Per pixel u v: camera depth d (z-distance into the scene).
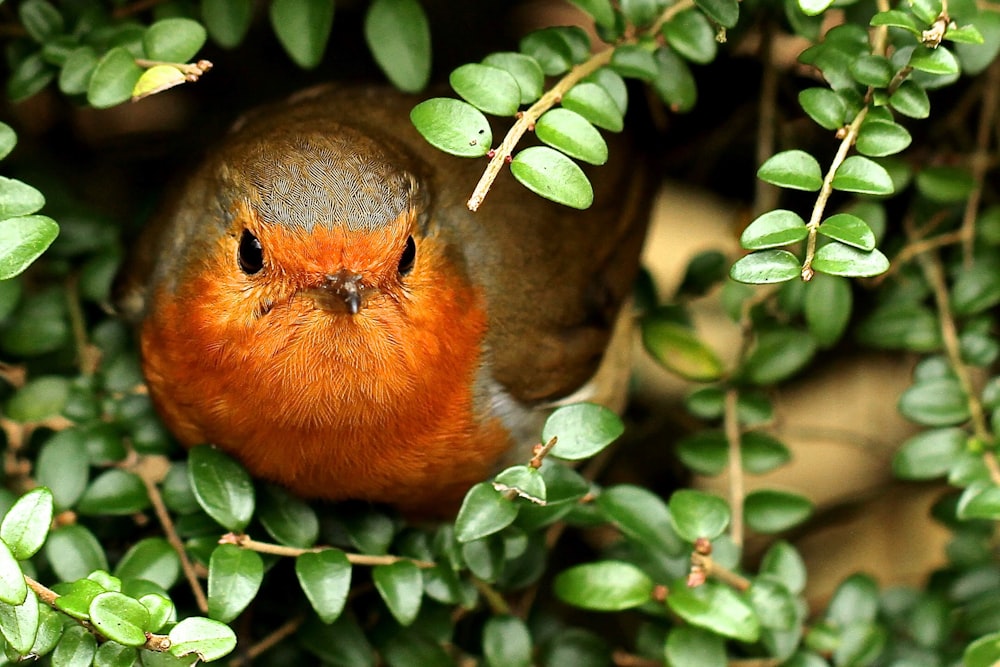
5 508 1.19
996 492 1.19
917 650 1.21
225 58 1.27
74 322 1.22
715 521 1.19
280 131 1.20
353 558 1.19
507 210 1.22
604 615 1.25
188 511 1.20
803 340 1.22
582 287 1.24
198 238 1.20
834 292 1.21
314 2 1.20
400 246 1.19
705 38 1.19
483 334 1.21
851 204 1.23
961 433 1.21
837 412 1.30
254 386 1.20
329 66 1.27
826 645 1.20
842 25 1.19
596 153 1.18
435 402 1.20
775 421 1.24
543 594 1.25
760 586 1.20
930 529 1.28
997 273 1.22
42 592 1.16
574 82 1.19
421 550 1.20
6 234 1.17
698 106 1.25
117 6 1.21
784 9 1.21
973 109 1.24
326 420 1.20
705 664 1.19
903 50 1.18
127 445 1.21
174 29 1.19
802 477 1.30
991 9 1.20
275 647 1.21
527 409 1.22
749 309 1.23
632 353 1.26
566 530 1.26
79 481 1.20
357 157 1.19
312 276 1.19
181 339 1.20
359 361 1.20
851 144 1.18
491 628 1.20
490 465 1.22
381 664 1.21
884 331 1.22
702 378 1.23
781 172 1.18
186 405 1.20
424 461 1.21
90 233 1.23
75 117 1.26
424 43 1.21
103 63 1.18
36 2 1.20
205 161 1.22
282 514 1.20
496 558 1.19
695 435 1.22
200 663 1.19
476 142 1.17
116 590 1.17
